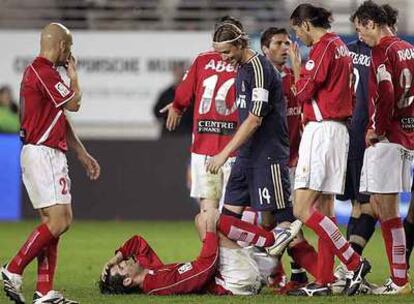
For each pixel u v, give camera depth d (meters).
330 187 31.75
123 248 32.81
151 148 66.50
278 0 71.31
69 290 34.94
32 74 29.70
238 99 33.62
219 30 32.91
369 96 33.84
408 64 32.50
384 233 33.22
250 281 32.31
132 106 69.81
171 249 50.66
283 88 36.41
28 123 29.72
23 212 67.38
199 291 32.41
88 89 69.69
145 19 72.25
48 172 29.69
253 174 33.81
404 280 33.06
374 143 32.69
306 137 31.78
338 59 31.41
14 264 29.98
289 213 34.03
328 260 32.12
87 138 67.56
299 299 31.31
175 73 69.62
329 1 70.19
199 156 39.09
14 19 72.94
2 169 67.12
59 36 29.88
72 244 52.97
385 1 70.12
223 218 32.19
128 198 66.62
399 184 32.78
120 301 31.12
